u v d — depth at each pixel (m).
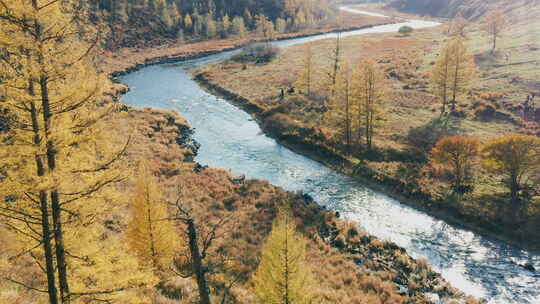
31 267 14.75
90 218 9.87
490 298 22.31
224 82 75.81
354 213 32.22
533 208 29.48
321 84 66.44
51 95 8.98
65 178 8.67
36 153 8.43
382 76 42.03
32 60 8.16
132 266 10.50
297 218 29.50
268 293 13.71
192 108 61.69
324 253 25.48
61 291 9.41
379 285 22.06
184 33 136.75
